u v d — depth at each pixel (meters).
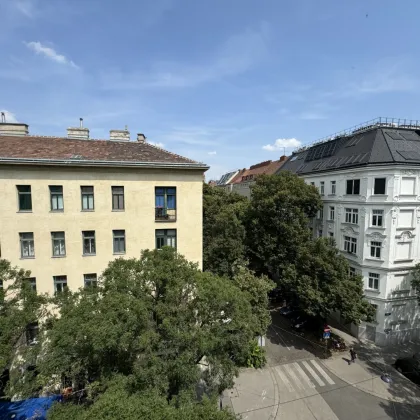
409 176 20.66
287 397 16.52
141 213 16.86
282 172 27.83
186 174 17.48
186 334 9.27
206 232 29.08
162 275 10.55
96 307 10.17
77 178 15.61
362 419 14.86
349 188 24.16
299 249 23.06
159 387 8.88
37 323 14.67
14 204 14.84
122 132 21.30
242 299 11.81
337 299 19.48
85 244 16.27
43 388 14.09
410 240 21.30
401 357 20.41
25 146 16.39
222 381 11.38
